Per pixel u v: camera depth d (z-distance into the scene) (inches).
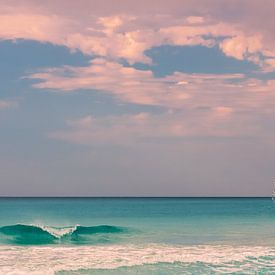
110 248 1062.4
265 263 876.6
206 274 786.8
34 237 1299.2
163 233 1391.5
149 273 792.9
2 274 751.1
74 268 813.9
